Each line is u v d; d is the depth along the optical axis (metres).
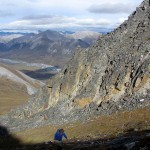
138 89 59.12
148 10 79.81
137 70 62.91
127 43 73.38
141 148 24.86
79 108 69.06
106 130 48.47
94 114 61.75
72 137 51.22
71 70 79.56
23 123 77.62
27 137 65.25
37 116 77.38
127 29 78.31
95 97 68.25
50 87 82.56
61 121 67.06
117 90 63.94
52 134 60.28
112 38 79.00
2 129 78.06
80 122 61.12
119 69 67.12
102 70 72.38
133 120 48.59
